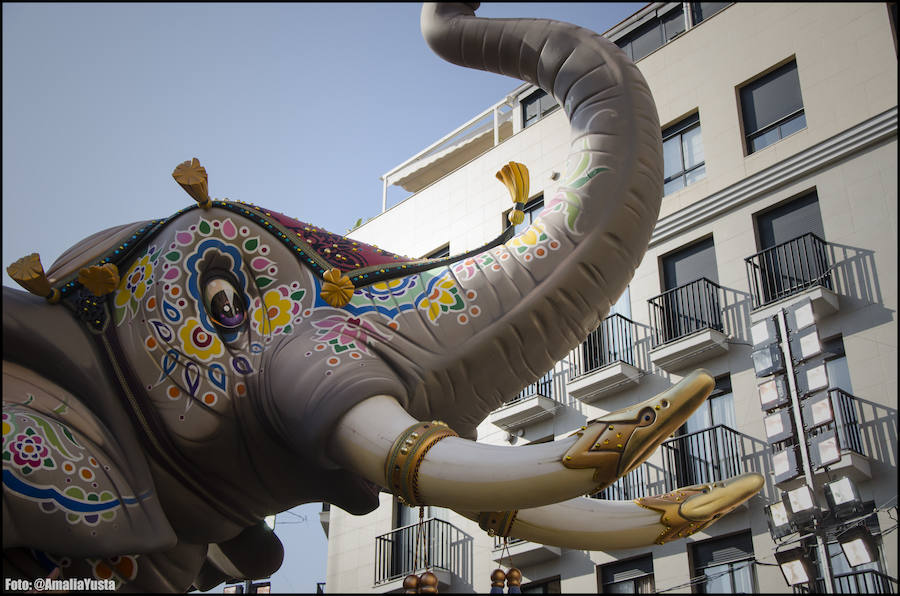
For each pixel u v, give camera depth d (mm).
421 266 5340
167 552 4914
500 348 5027
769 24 17078
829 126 15641
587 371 16844
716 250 16250
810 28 16516
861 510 12383
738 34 17406
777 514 12805
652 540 5473
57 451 4480
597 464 4281
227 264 5180
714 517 5453
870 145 15094
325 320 4984
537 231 5281
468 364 4984
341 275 5145
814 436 13570
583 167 5398
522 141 19953
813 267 14977
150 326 4930
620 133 5438
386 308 5070
